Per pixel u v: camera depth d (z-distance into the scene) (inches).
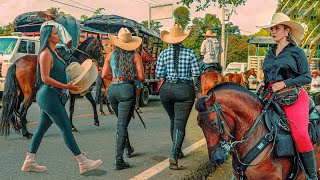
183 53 222.8
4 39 638.5
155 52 733.9
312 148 137.8
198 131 365.4
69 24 566.3
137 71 233.8
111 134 356.5
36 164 222.5
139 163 248.7
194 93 227.5
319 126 149.1
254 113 137.6
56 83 196.4
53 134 343.0
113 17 719.1
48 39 200.4
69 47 388.5
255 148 134.9
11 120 308.3
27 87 327.0
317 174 153.5
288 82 137.9
